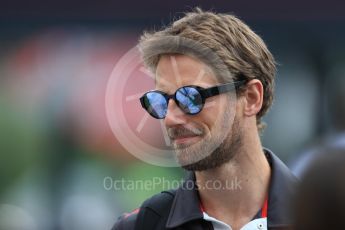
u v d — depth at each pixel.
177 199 7.36
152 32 7.74
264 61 7.46
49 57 26.67
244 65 7.23
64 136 26.41
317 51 27.45
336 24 27.14
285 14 26.64
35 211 26.12
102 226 25.34
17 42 26.58
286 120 27.16
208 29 7.15
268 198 7.15
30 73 26.62
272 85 7.64
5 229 25.77
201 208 7.27
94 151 25.94
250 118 7.36
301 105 27.20
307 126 26.95
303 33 27.27
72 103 26.59
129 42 26.53
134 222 7.41
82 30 26.66
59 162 26.31
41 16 26.47
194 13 7.59
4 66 26.61
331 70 27.28
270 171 7.41
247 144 7.25
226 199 7.23
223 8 25.39
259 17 26.39
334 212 4.03
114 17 26.45
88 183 25.81
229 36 7.20
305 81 27.36
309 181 4.12
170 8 25.64
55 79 26.61
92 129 26.23
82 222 25.55
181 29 7.23
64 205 26.00
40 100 26.62
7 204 26.09
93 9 26.31
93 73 26.62
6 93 26.64
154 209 7.39
